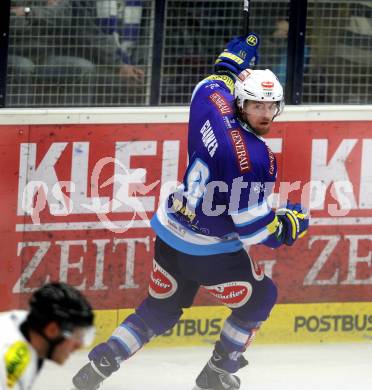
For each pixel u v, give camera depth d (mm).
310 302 17250
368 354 17078
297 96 17125
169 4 16562
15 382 8938
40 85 16422
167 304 14820
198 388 15039
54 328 9008
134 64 16703
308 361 16719
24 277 16312
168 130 16391
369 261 17328
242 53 14781
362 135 16969
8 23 15938
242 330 14656
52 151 16094
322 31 17078
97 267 16531
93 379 14672
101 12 16375
